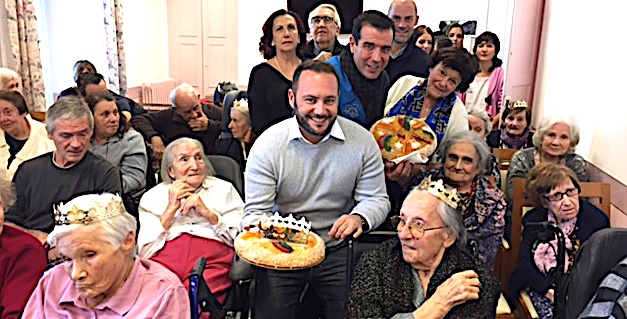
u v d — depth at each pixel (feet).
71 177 7.42
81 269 4.77
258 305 6.56
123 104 12.50
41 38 17.49
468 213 7.28
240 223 7.04
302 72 6.20
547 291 6.92
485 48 14.67
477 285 4.95
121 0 19.47
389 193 7.59
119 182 7.74
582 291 5.21
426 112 7.75
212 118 12.46
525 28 15.48
